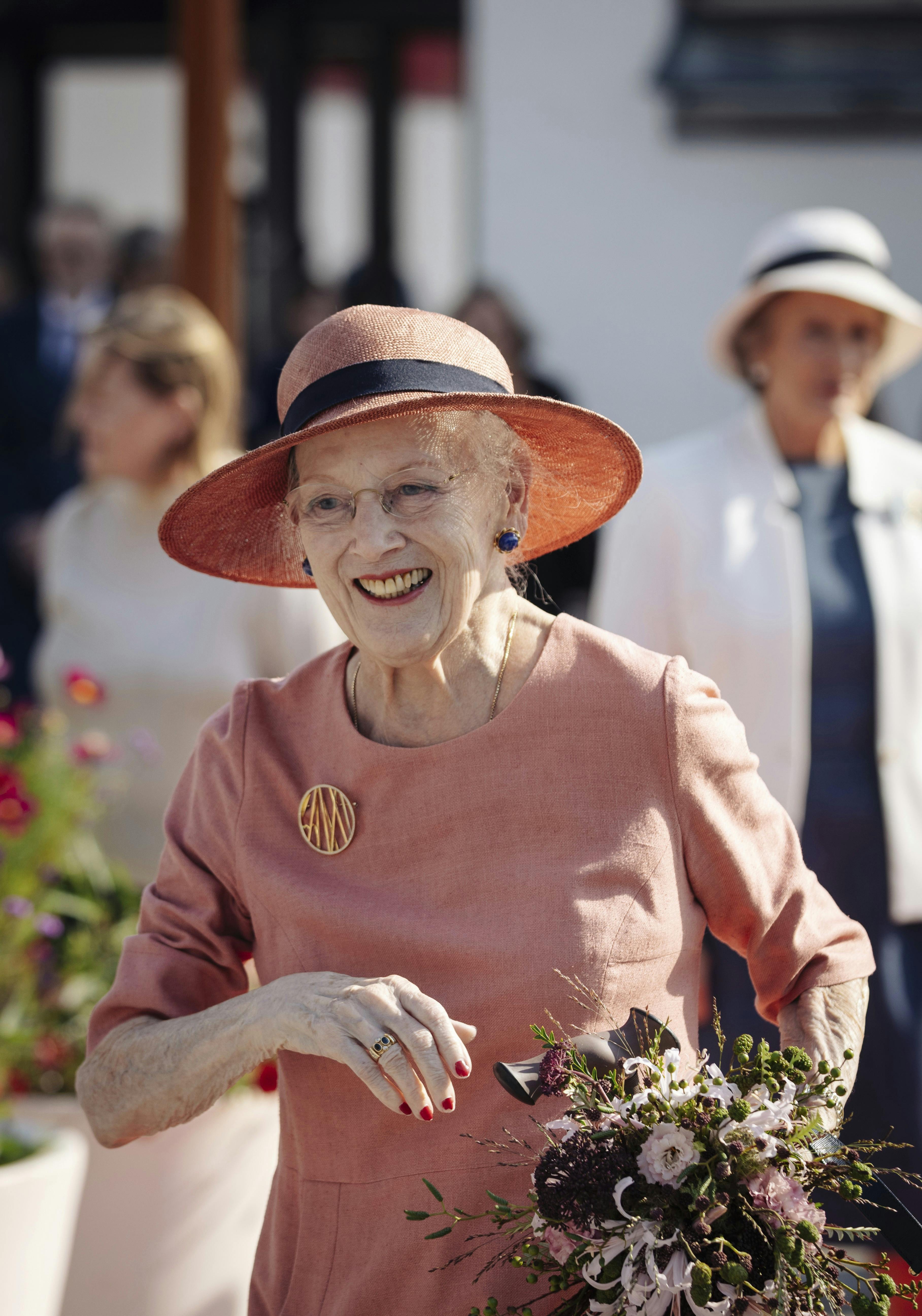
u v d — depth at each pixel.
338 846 3.09
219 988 3.31
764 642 5.32
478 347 3.05
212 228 8.19
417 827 3.04
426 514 2.95
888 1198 2.76
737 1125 2.54
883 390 11.20
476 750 3.04
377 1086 2.73
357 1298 2.96
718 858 3.09
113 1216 5.07
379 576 2.96
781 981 3.21
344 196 14.73
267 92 14.59
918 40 11.53
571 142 11.81
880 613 5.36
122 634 5.71
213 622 5.64
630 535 5.62
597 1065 2.72
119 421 5.79
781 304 5.71
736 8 11.73
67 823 5.43
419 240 14.68
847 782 5.30
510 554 3.30
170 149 15.18
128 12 14.96
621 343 11.88
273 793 3.19
